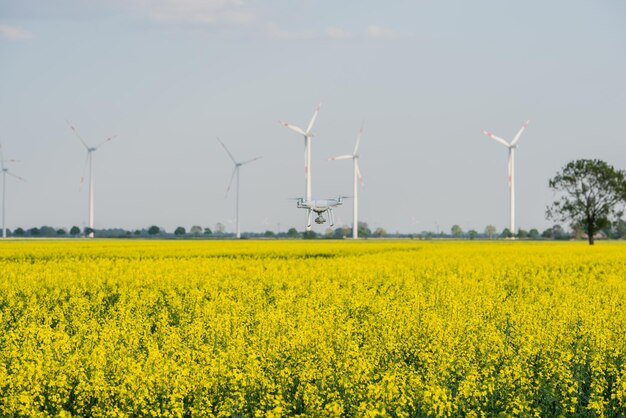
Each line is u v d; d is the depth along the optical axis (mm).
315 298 22969
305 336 14180
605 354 13258
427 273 32906
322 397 10938
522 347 13469
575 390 11125
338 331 15227
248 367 11750
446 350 13242
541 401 11234
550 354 13062
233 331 15820
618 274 34906
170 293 25125
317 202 15758
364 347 13742
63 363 12633
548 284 29078
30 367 11086
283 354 13422
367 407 10117
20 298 24641
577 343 14477
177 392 10844
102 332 15070
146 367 11547
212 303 20938
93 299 24141
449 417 10203
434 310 19719
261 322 16500
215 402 11086
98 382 10969
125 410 10641
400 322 16156
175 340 14344
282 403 10359
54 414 10773
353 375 11391
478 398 10883
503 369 11969
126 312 19297
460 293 23672
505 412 10203
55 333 13867
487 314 19062
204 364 12234
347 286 28547
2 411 10367
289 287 27688
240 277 30734
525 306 19641
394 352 14242
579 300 21484
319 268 34656
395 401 10430
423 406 10258
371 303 21422
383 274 33156
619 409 10953
